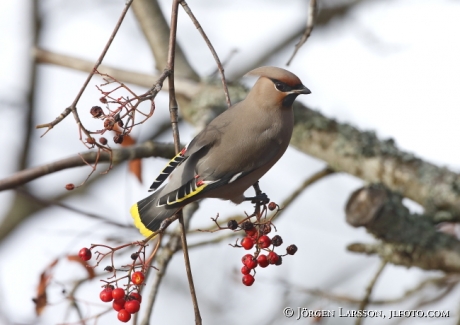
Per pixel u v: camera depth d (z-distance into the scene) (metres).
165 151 10.48
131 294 7.16
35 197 10.12
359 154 12.09
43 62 13.23
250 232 7.61
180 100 12.88
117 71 13.01
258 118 9.05
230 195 9.02
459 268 10.93
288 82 9.07
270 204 7.59
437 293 11.88
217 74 13.01
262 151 8.94
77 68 13.13
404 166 11.88
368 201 10.83
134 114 6.92
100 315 9.05
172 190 8.63
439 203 11.52
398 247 11.03
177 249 9.47
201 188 8.58
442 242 11.02
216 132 9.01
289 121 9.27
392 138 12.41
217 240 11.21
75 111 6.80
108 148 7.03
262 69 9.27
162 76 7.19
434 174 11.72
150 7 13.58
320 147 12.38
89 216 10.16
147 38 13.55
